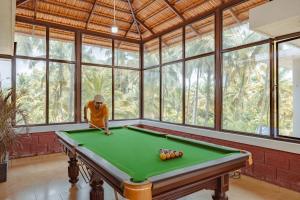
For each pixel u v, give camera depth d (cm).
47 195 307
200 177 181
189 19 516
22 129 484
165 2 495
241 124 411
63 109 559
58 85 552
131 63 672
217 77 446
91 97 598
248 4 396
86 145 274
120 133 370
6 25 302
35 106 520
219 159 201
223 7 435
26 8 487
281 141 338
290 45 342
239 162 212
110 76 634
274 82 356
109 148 258
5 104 367
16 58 495
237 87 418
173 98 577
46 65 532
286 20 270
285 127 346
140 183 142
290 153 325
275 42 352
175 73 570
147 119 661
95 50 609
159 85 619
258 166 365
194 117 515
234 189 336
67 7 516
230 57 430
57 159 489
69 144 279
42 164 452
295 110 340
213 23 469
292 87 344
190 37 524
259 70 382
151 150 249
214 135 440
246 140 383
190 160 207
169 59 589
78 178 368
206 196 303
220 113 441
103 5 533
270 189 337
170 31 577
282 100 350
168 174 160
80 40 577
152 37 641
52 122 543
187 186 173
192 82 520
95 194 236
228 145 414
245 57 405
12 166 438
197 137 478
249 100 398
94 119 428
